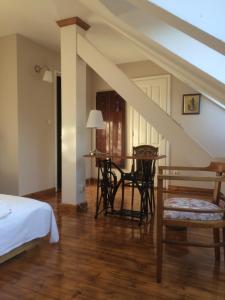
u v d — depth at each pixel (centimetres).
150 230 286
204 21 121
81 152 346
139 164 354
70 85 336
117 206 379
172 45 213
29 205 232
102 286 181
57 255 226
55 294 172
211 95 335
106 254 228
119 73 312
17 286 180
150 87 502
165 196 423
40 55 434
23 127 408
